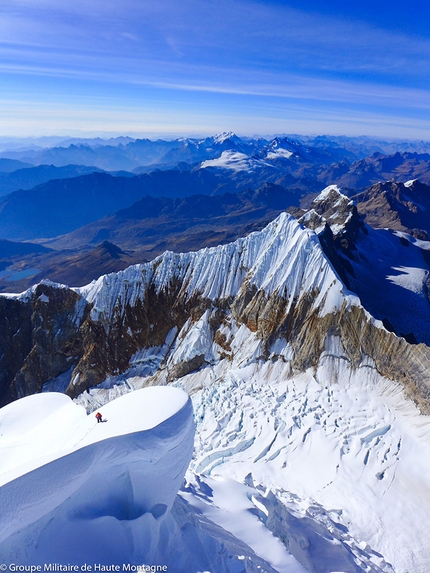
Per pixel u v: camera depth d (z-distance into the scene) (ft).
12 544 68.03
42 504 69.41
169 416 86.17
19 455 86.79
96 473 79.87
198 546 84.89
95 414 89.40
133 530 77.25
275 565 96.02
